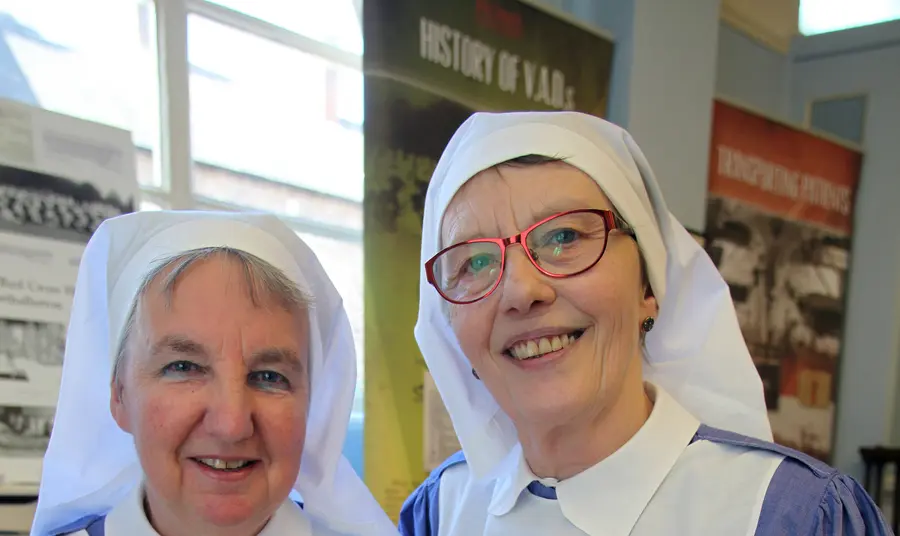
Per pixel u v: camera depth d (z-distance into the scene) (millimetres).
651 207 1084
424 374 2186
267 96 2359
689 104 2975
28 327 1656
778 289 3521
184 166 2115
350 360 1063
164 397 831
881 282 3783
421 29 2148
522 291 913
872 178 3787
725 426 1112
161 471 833
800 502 874
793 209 3531
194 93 2176
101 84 1962
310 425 1077
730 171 3252
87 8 1936
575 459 1025
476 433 1205
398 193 2113
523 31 2457
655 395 1090
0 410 1624
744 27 3674
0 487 1609
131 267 912
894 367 3773
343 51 2545
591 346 949
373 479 2094
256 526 931
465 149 1043
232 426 808
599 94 2734
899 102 3672
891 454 3516
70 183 1717
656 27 2826
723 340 1102
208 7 2182
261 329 868
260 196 2346
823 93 3859
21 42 1809
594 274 925
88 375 962
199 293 855
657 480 961
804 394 3707
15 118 1640
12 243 1634
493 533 1077
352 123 2596
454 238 1003
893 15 3695
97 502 988
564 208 940
